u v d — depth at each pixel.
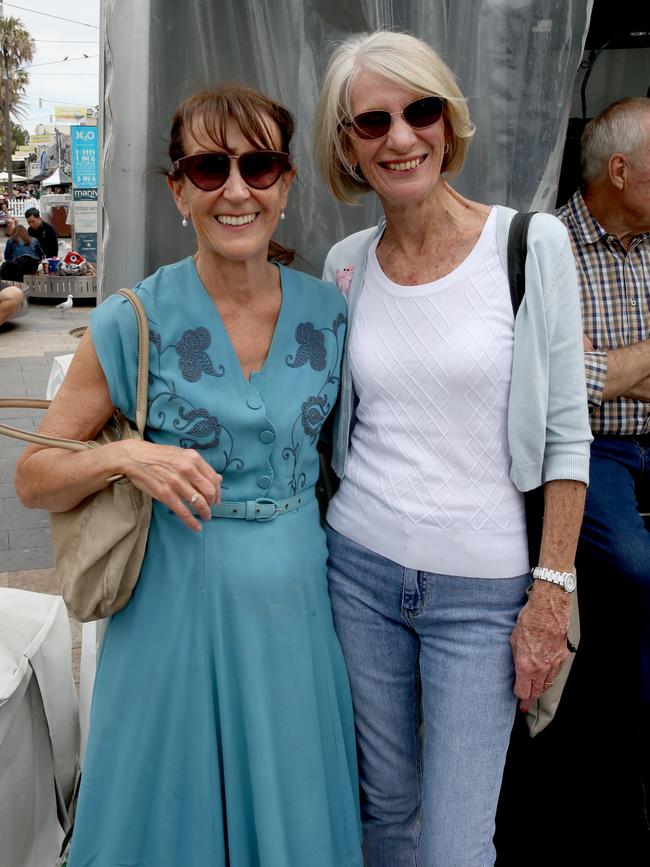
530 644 1.53
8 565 4.16
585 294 2.18
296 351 1.59
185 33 1.96
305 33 2.06
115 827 1.57
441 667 1.61
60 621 2.16
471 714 1.57
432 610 1.59
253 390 1.53
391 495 1.58
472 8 1.98
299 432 1.57
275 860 1.52
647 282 2.18
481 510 1.53
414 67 1.46
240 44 2.02
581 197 2.18
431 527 1.55
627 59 3.11
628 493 2.14
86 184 16.61
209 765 1.55
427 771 1.62
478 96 2.02
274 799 1.53
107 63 1.87
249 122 1.43
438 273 1.55
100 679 1.62
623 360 2.04
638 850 2.18
